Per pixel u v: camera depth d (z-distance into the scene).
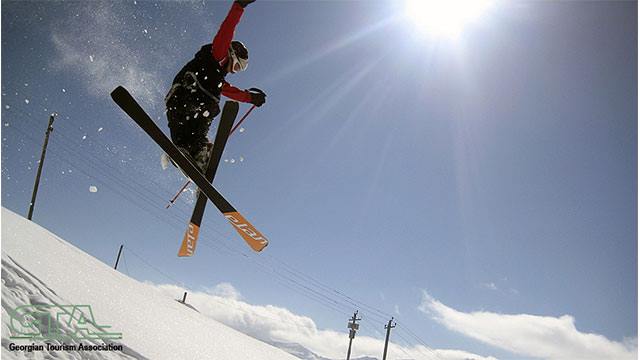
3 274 4.54
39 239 7.50
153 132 3.39
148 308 7.89
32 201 18.64
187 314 10.33
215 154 3.75
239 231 3.71
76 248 10.32
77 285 6.24
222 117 3.77
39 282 5.05
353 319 26.98
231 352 8.29
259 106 3.81
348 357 26.52
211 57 3.30
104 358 4.45
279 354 11.91
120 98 3.36
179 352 6.25
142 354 5.14
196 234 3.84
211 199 3.55
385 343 26.38
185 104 3.30
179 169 3.55
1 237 6.09
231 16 3.13
